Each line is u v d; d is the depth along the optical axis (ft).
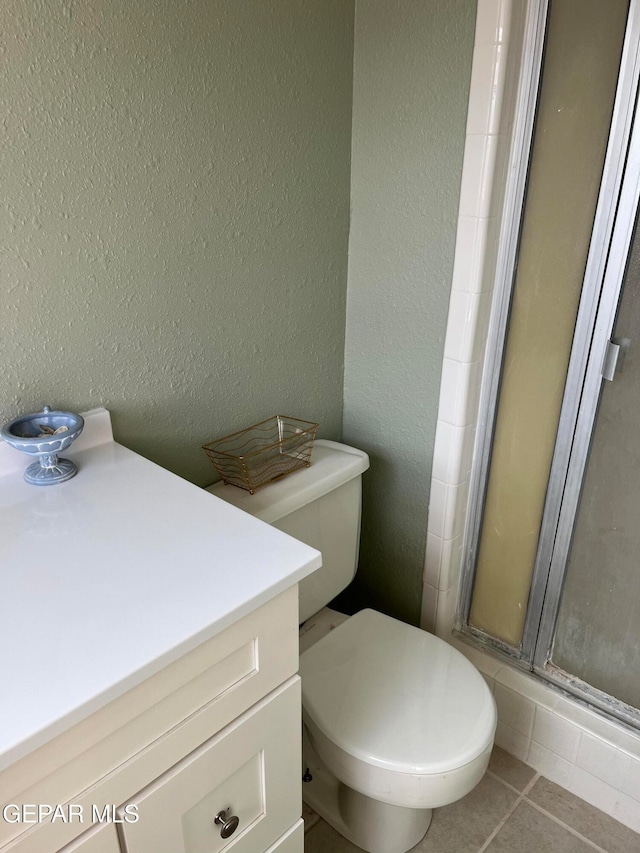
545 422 4.54
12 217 3.10
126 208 3.52
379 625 4.69
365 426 5.49
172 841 2.65
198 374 4.23
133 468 3.55
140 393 3.94
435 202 4.41
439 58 4.08
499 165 4.05
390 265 4.83
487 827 4.71
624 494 4.30
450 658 4.37
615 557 4.49
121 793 2.36
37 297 3.31
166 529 2.98
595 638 4.81
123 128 3.38
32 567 2.69
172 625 2.37
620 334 4.00
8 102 2.94
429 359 4.82
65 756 2.11
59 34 3.02
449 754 3.65
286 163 4.32
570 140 3.88
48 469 3.39
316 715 3.91
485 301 4.43
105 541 2.88
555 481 4.59
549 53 3.81
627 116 3.61
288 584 2.69
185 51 3.52
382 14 4.25
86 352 3.59
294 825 3.33
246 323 4.43
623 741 4.62
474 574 5.38
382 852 4.49
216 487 4.33
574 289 4.13
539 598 4.98
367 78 4.50
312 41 4.19
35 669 2.17
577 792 4.94
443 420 4.83
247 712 2.80
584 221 3.96
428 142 4.31
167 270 3.83
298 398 5.09
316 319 5.00
